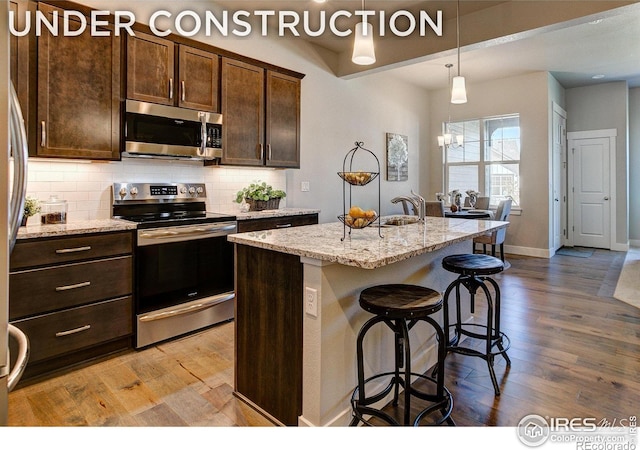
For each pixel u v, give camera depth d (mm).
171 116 2992
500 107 6336
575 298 3822
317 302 1666
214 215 3219
